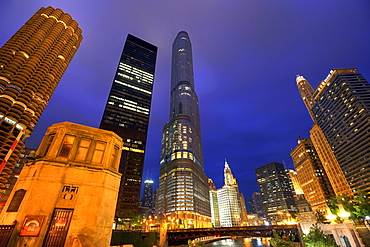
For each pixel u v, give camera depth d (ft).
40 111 261.03
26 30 294.46
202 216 579.89
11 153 219.61
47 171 45.70
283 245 127.34
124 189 424.46
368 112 442.09
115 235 131.75
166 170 646.74
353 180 459.73
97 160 53.62
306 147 648.38
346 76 523.29
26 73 251.80
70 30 348.38
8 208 43.37
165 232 212.02
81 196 46.93
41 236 39.93
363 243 103.60
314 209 573.74
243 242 483.92
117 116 512.63
